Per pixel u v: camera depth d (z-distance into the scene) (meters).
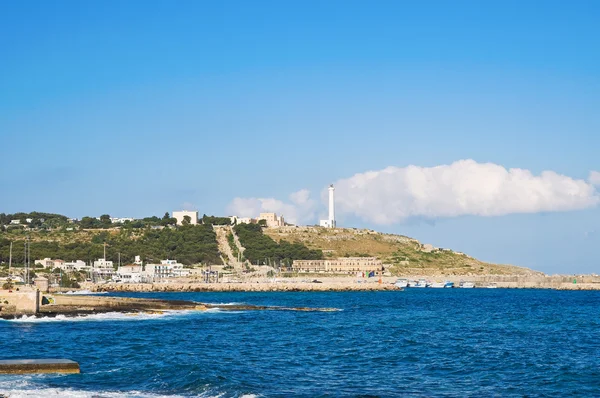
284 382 60.25
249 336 97.38
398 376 64.31
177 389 55.91
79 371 62.91
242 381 59.53
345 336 98.50
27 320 117.12
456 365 71.06
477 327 114.62
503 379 63.06
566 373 66.19
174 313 138.62
